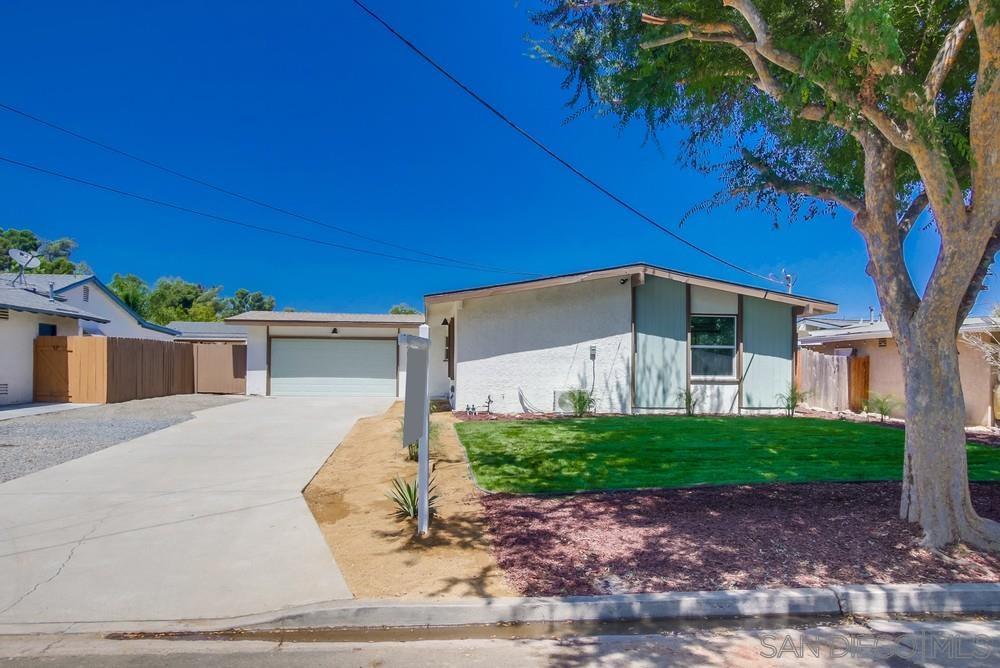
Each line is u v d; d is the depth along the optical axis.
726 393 14.11
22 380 15.80
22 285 20.36
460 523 5.65
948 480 4.98
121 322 25.28
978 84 4.43
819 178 7.94
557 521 5.64
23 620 3.80
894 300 5.39
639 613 4.00
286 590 4.21
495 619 3.93
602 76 7.80
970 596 4.16
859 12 4.22
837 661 3.45
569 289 13.95
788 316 14.35
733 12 6.27
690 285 14.01
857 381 16.17
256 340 20.17
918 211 5.96
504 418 12.85
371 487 7.01
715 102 7.86
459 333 13.95
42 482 7.05
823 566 4.58
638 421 12.27
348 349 20.48
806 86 4.89
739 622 3.97
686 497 6.40
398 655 3.50
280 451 9.18
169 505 6.18
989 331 11.50
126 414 13.66
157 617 3.86
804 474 7.42
